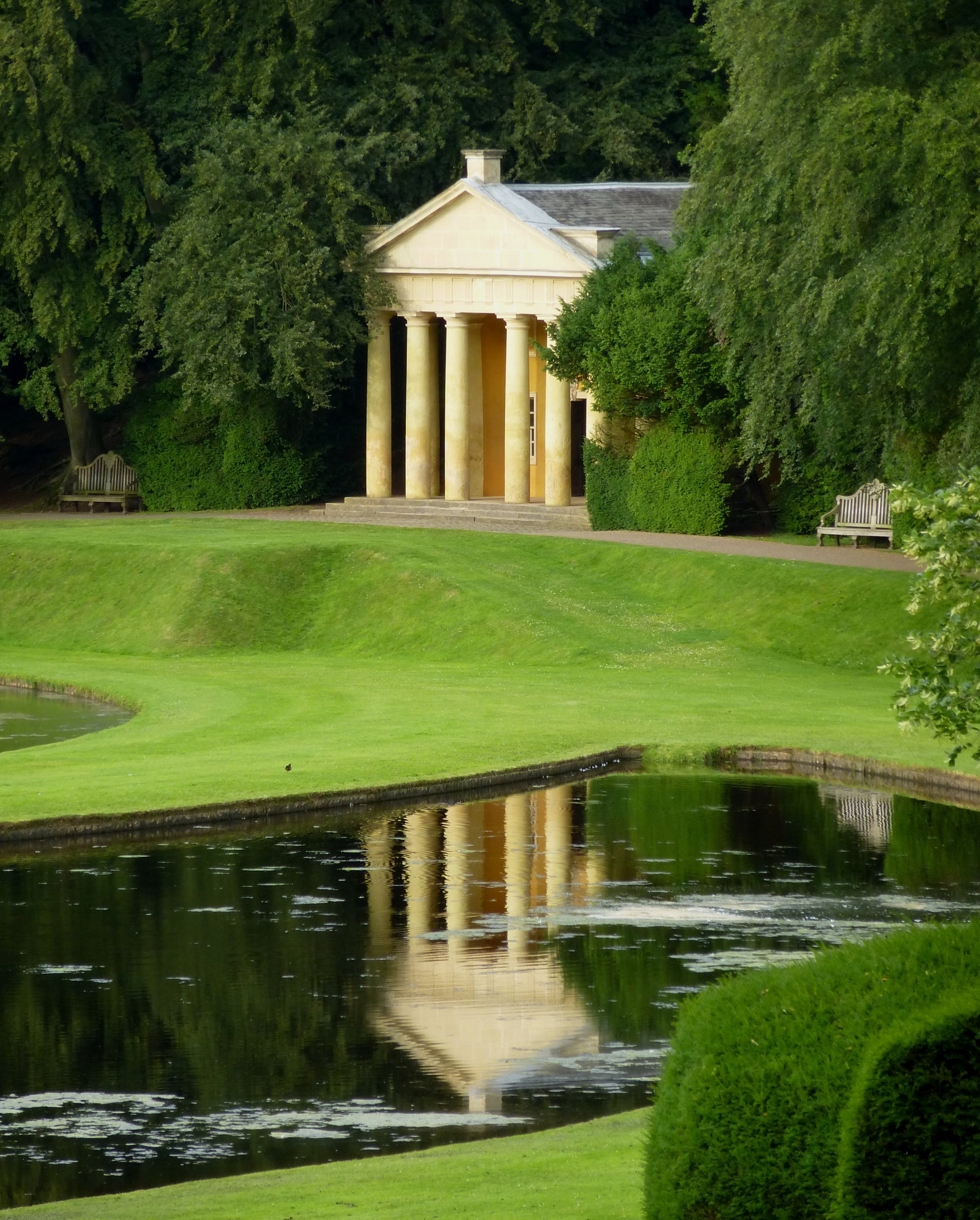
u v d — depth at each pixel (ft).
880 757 246.68
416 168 548.72
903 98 264.72
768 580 369.91
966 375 288.51
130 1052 135.13
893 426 297.12
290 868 195.83
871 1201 64.23
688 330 422.41
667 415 442.50
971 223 260.21
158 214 529.04
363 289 501.97
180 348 498.69
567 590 393.09
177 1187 100.01
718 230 327.67
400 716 287.69
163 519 496.23
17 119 493.36
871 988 69.21
